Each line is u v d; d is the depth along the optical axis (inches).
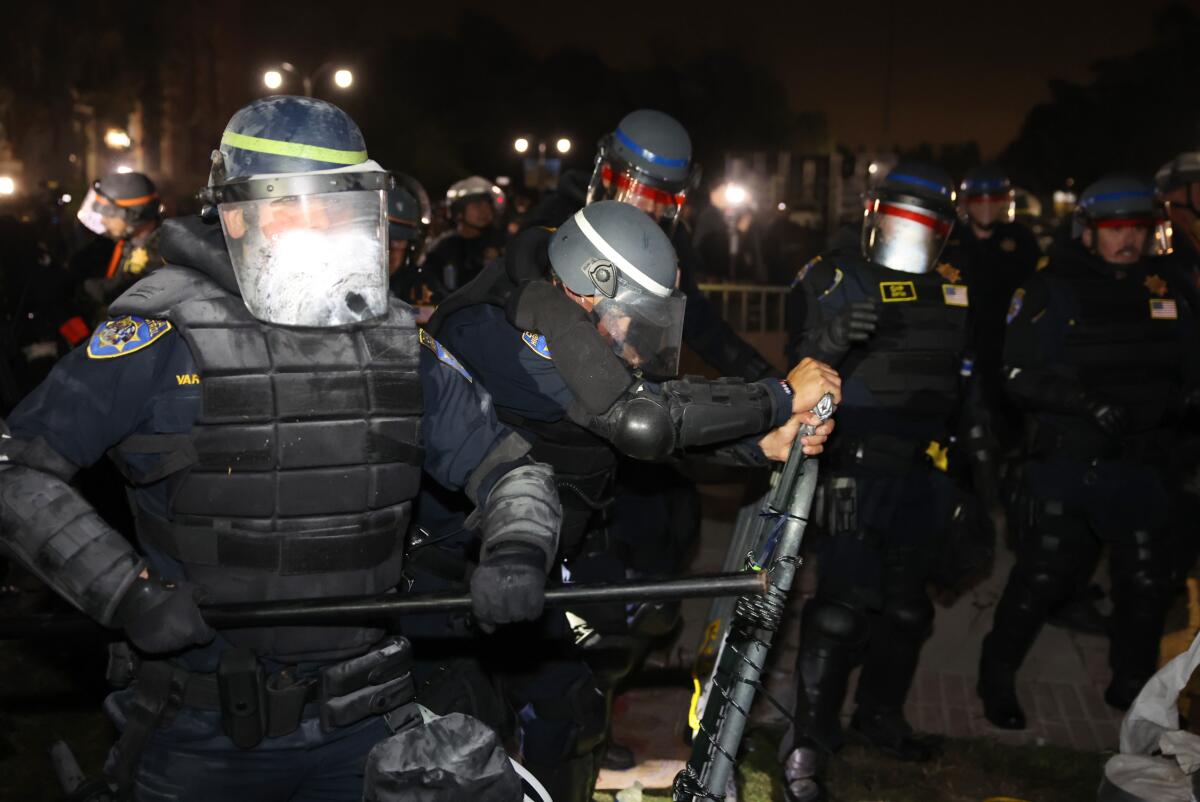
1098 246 180.9
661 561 164.1
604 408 113.3
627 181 155.0
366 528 92.0
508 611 87.1
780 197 880.9
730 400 115.1
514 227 403.9
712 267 628.1
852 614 155.4
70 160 1341.0
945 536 165.3
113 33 1443.2
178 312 87.3
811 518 162.1
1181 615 225.6
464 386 99.2
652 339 117.0
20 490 84.0
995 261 293.3
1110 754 173.6
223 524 88.6
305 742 90.8
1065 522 180.2
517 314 118.3
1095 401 172.2
